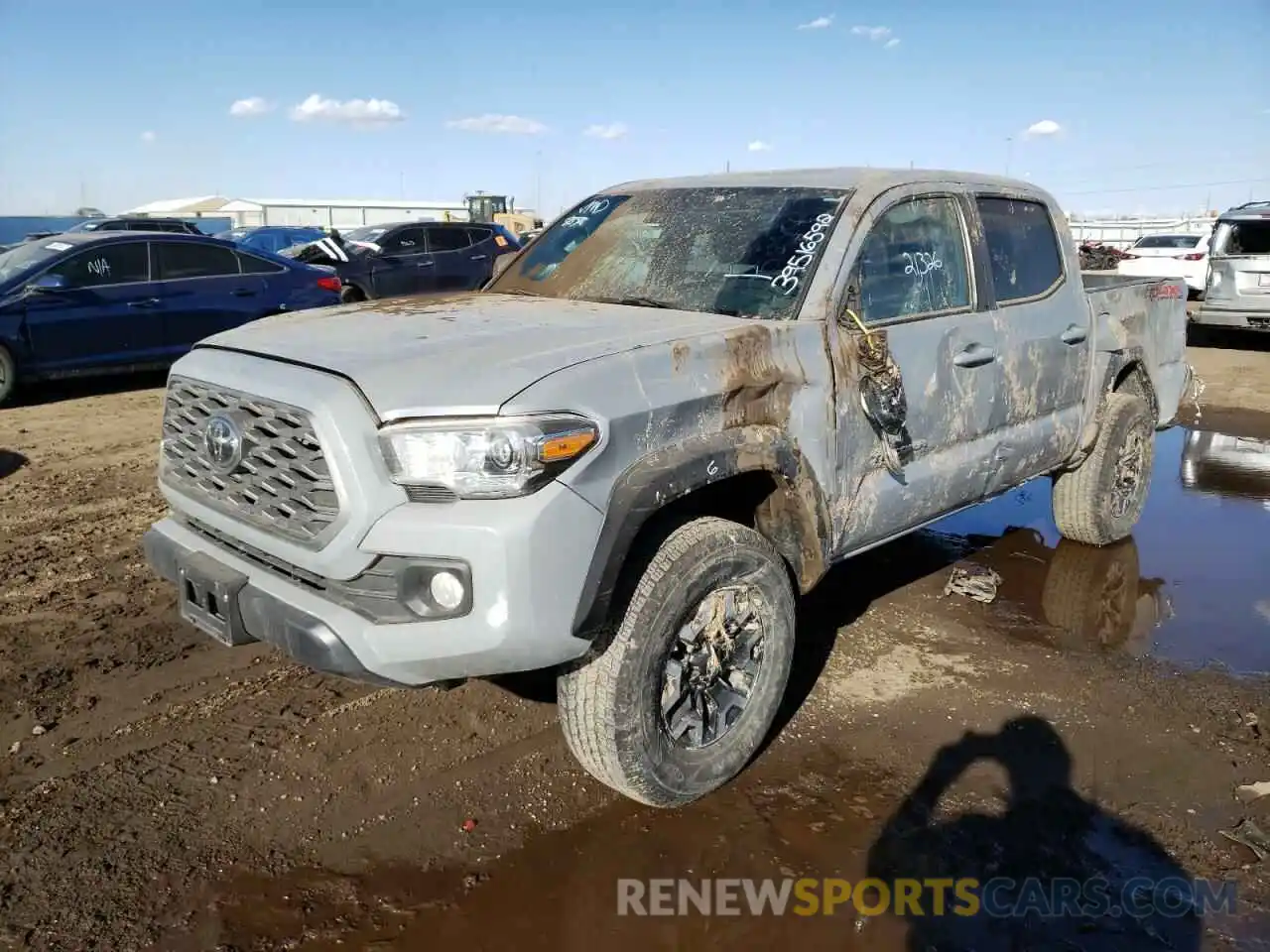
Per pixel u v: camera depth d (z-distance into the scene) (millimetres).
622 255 4047
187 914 2625
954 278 4137
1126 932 2629
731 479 3223
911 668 4109
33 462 6996
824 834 3031
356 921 2631
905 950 2574
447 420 2561
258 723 3559
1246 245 13258
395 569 2596
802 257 3578
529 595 2539
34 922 2564
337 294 11266
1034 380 4527
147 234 9781
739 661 3221
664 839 2996
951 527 6051
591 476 2652
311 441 2639
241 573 2912
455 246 15703
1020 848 2971
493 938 2588
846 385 3449
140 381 10406
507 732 3551
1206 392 10367
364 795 3156
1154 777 3330
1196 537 5863
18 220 29297
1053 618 4648
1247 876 2850
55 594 4633
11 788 3117
